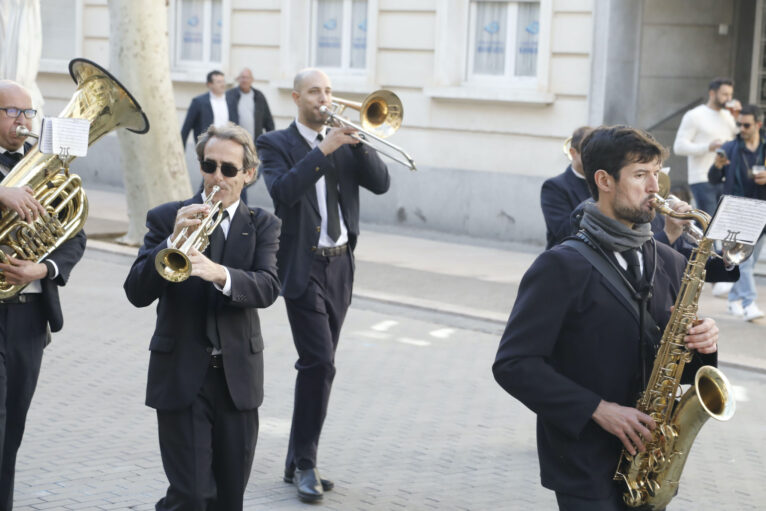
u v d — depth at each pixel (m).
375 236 15.16
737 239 3.40
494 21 15.25
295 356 8.64
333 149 5.82
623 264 3.60
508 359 3.54
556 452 3.56
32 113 4.96
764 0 14.51
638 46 14.03
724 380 3.45
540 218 14.52
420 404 7.48
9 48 10.70
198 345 4.27
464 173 15.23
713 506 5.79
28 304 4.90
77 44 20.16
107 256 12.96
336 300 5.98
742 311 10.55
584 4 14.11
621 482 3.55
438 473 6.14
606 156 3.50
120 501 5.49
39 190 4.82
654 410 3.54
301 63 17.27
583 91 14.21
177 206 4.46
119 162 19.78
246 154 4.40
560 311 3.52
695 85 14.58
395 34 15.94
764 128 11.02
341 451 6.46
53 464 6.00
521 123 14.75
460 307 10.53
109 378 7.82
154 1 13.62
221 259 4.42
